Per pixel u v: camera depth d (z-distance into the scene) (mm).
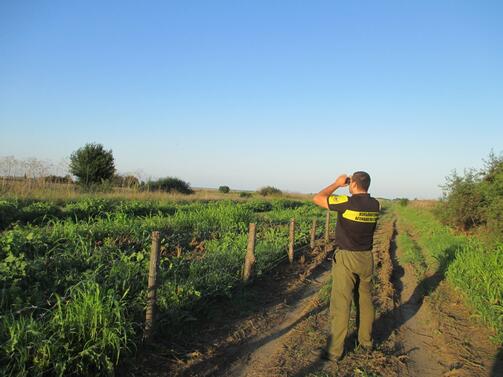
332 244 15031
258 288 8523
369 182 5430
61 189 19547
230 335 5914
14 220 12336
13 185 17500
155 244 5199
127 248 8875
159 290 6309
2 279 5801
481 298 7566
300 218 21391
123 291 6148
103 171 34281
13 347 4004
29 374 3988
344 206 5230
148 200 20938
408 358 5508
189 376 4633
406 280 10414
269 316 6910
